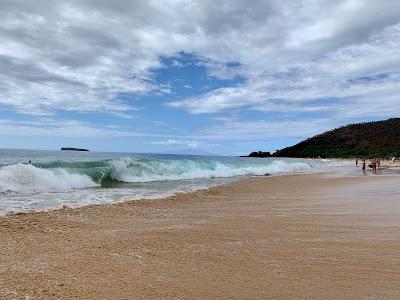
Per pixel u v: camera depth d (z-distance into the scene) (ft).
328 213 31.17
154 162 82.07
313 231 24.00
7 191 43.62
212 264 16.90
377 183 63.77
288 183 66.13
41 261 16.56
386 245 20.30
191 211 32.71
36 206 33.76
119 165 70.08
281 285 14.26
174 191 49.96
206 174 89.45
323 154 445.78
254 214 31.07
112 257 17.69
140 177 71.67
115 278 14.65
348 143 454.81
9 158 122.62
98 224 26.02
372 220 27.66
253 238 22.09
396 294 13.39
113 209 32.83
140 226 25.66
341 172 113.09
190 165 96.78
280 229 24.70
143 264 16.70
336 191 50.34
